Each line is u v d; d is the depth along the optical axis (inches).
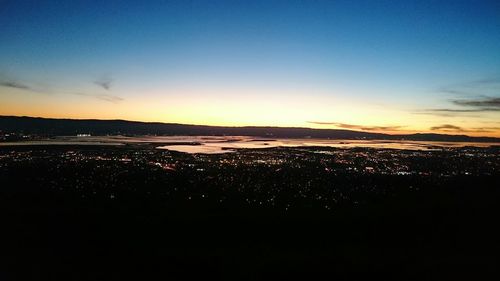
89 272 467.5
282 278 477.7
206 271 494.3
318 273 494.3
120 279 455.5
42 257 507.8
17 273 451.5
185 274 480.4
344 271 502.9
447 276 476.4
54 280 440.1
